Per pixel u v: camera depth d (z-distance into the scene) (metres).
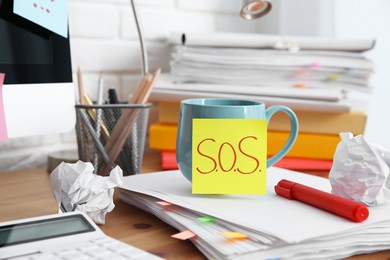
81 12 1.10
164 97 1.04
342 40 1.13
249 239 0.54
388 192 0.67
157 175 0.81
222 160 0.69
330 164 1.02
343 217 0.59
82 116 0.85
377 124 1.35
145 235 0.62
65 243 0.52
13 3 0.68
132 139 0.88
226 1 1.40
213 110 0.69
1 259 0.48
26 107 0.70
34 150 1.07
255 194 0.70
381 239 0.58
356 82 1.08
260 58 1.08
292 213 0.61
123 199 0.76
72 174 0.65
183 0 1.29
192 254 0.56
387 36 1.34
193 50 1.09
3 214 0.71
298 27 1.38
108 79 1.16
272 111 0.75
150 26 1.23
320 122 1.03
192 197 0.67
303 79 1.08
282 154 0.76
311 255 0.54
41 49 0.72
